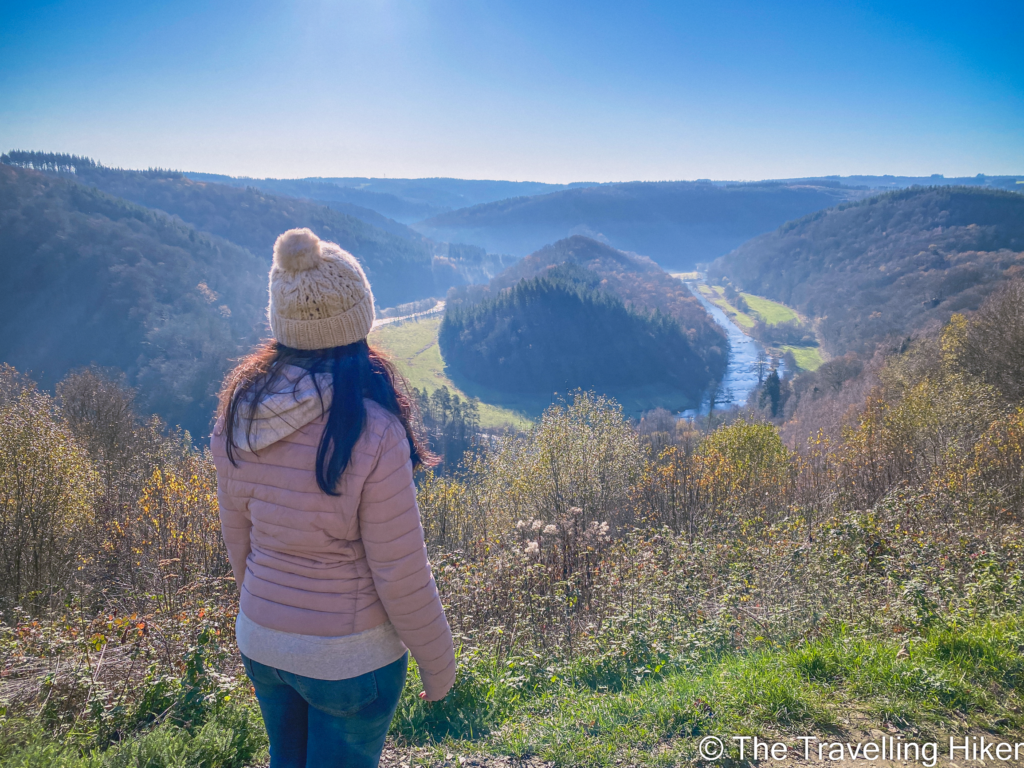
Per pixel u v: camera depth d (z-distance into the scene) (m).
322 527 1.08
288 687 1.22
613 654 3.71
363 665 1.14
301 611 1.11
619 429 14.67
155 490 8.09
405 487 1.11
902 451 11.69
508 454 14.95
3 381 23.48
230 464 1.15
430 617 1.16
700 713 2.49
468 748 2.39
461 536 10.39
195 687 2.63
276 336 1.20
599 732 2.46
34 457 11.20
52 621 4.17
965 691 2.63
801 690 2.62
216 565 6.81
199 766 2.12
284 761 1.23
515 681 3.12
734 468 12.07
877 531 5.55
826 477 11.05
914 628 3.53
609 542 6.38
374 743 1.21
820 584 4.59
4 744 2.10
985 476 9.02
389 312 160.50
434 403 78.94
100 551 8.06
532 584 5.01
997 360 20.02
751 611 4.31
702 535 7.55
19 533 10.04
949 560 4.99
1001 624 3.33
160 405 64.19
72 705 2.61
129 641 3.30
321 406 1.07
